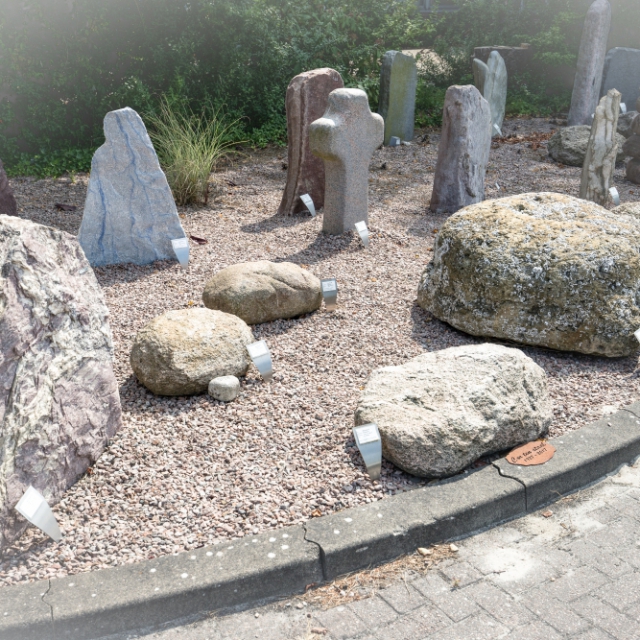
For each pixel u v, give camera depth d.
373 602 2.76
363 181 6.68
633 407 3.87
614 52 12.59
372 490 3.26
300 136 7.17
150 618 2.66
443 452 3.28
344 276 5.84
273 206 7.76
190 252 6.37
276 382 4.20
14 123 10.02
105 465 3.43
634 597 2.75
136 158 5.93
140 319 5.05
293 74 11.67
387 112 10.94
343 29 13.10
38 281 3.09
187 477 3.34
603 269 4.38
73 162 9.70
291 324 4.96
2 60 9.73
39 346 3.08
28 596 2.63
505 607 2.72
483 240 4.64
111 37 10.38
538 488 3.28
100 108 10.35
